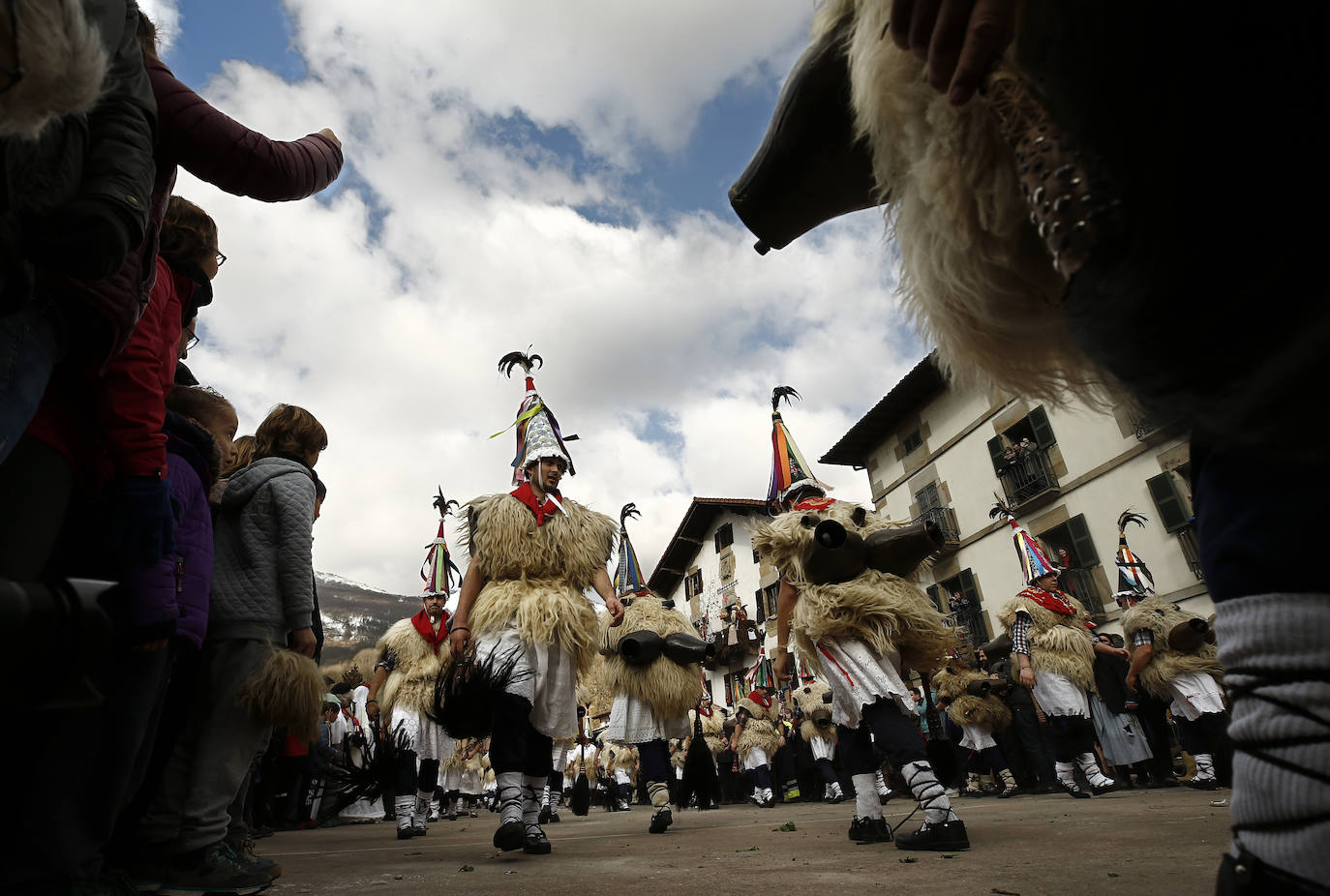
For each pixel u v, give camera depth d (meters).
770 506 4.99
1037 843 3.29
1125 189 0.67
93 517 1.83
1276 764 0.74
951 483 23.33
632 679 6.08
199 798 2.65
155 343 1.94
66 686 0.63
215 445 2.68
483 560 4.40
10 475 1.56
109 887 2.07
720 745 14.30
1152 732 8.65
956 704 9.19
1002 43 0.86
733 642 33.62
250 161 2.11
